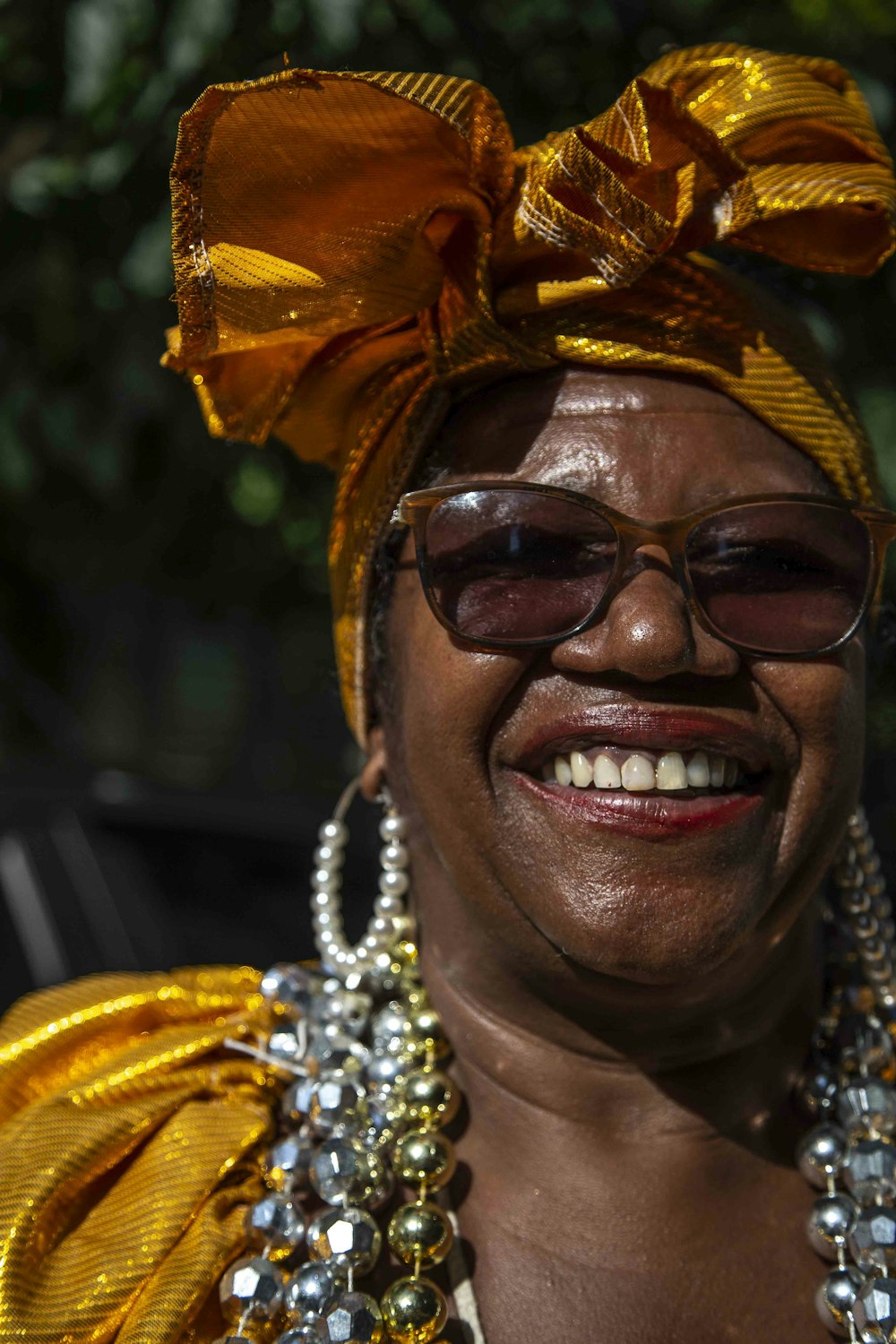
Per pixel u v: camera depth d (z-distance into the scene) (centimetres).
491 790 129
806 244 135
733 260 148
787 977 138
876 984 147
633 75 246
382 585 142
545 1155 134
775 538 126
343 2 216
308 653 556
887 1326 122
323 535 326
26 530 330
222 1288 125
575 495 124
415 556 136
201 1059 147
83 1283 124
